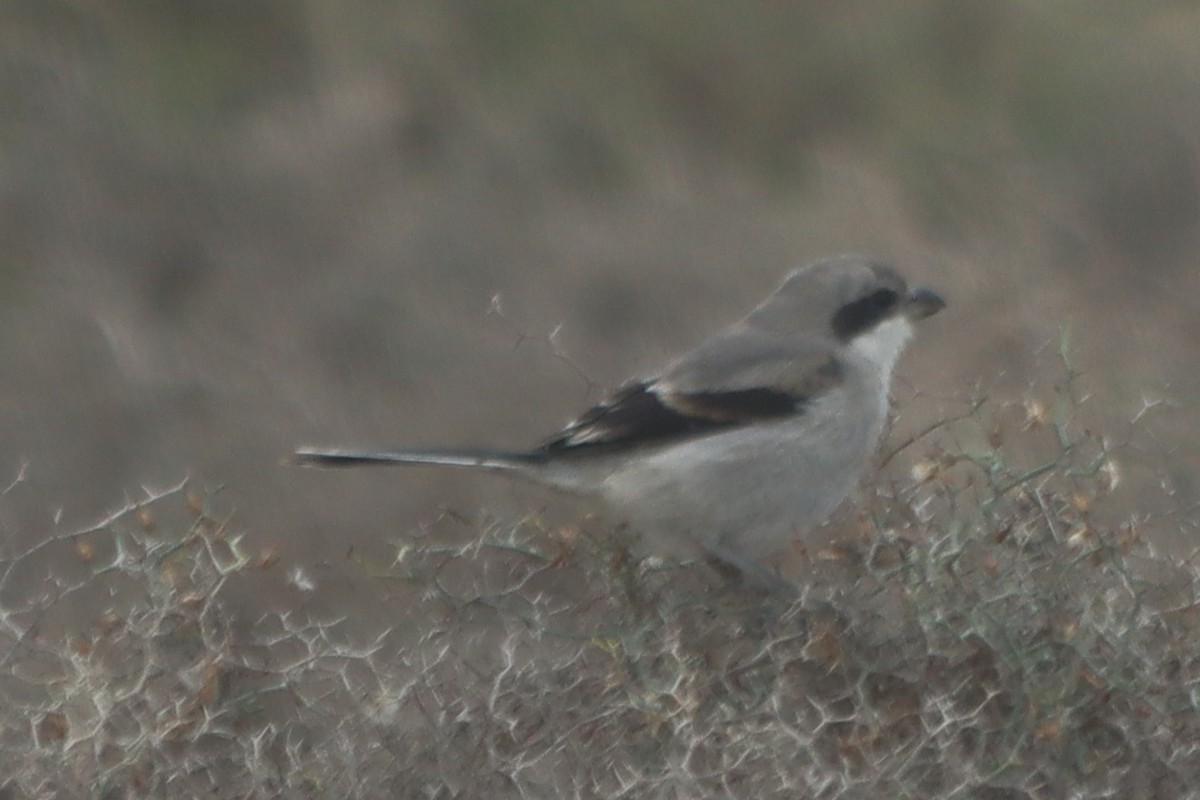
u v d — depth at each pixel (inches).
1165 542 463.5
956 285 841.5
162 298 869.2
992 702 348.2
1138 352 770.8
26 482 727.7
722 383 449.7
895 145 1013.8
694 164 1000.2
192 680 342.6
